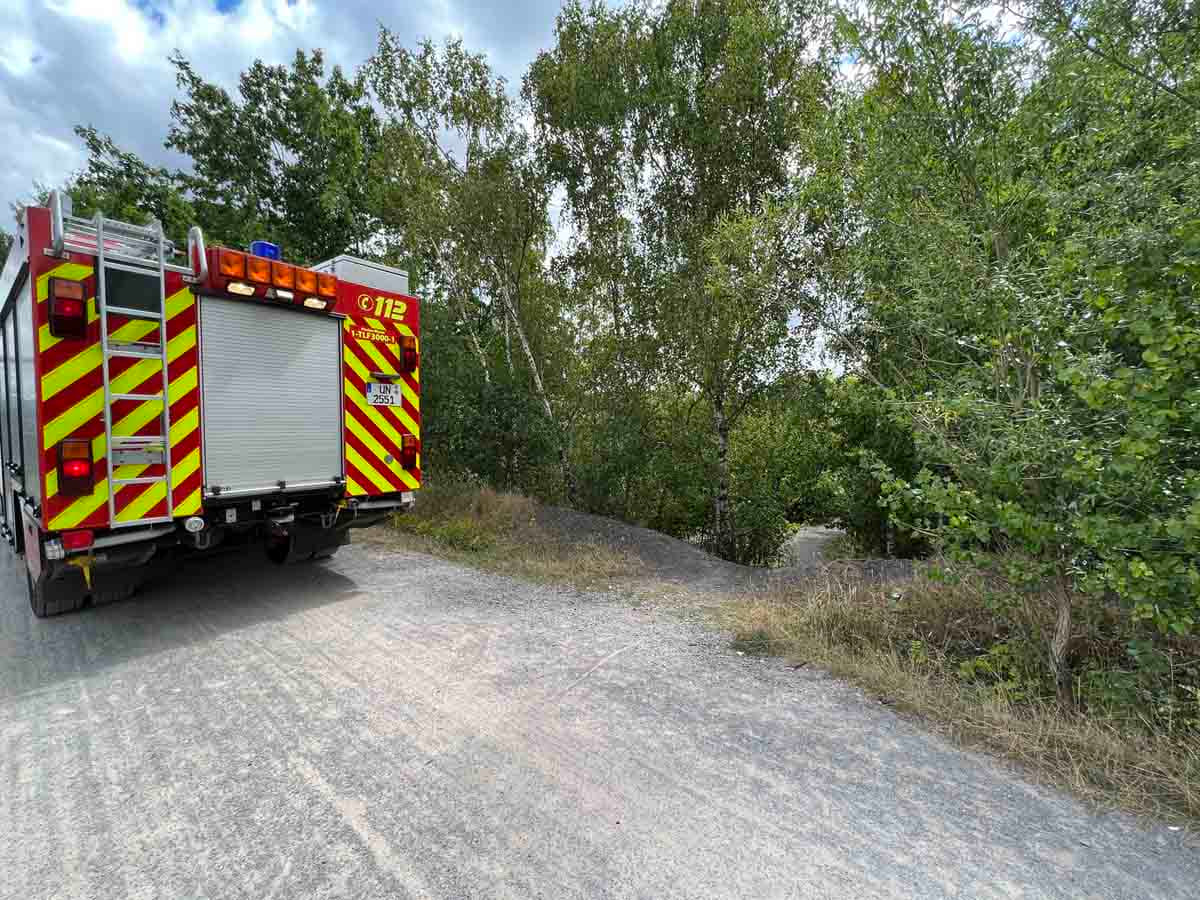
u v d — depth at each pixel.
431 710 3.08
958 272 4.12
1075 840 2.08
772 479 10.08
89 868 1.95
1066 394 3.48
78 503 3.64
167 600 4.98
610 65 9.21
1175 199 2.90
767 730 2.88
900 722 2.96
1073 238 2.98
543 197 10.30
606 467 9.66
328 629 4.31
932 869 1.93
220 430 4.34
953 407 3.49
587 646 4.03
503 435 9.70
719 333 8.39
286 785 2.42
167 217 14.62
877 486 8.12
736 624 4.50
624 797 2.34
